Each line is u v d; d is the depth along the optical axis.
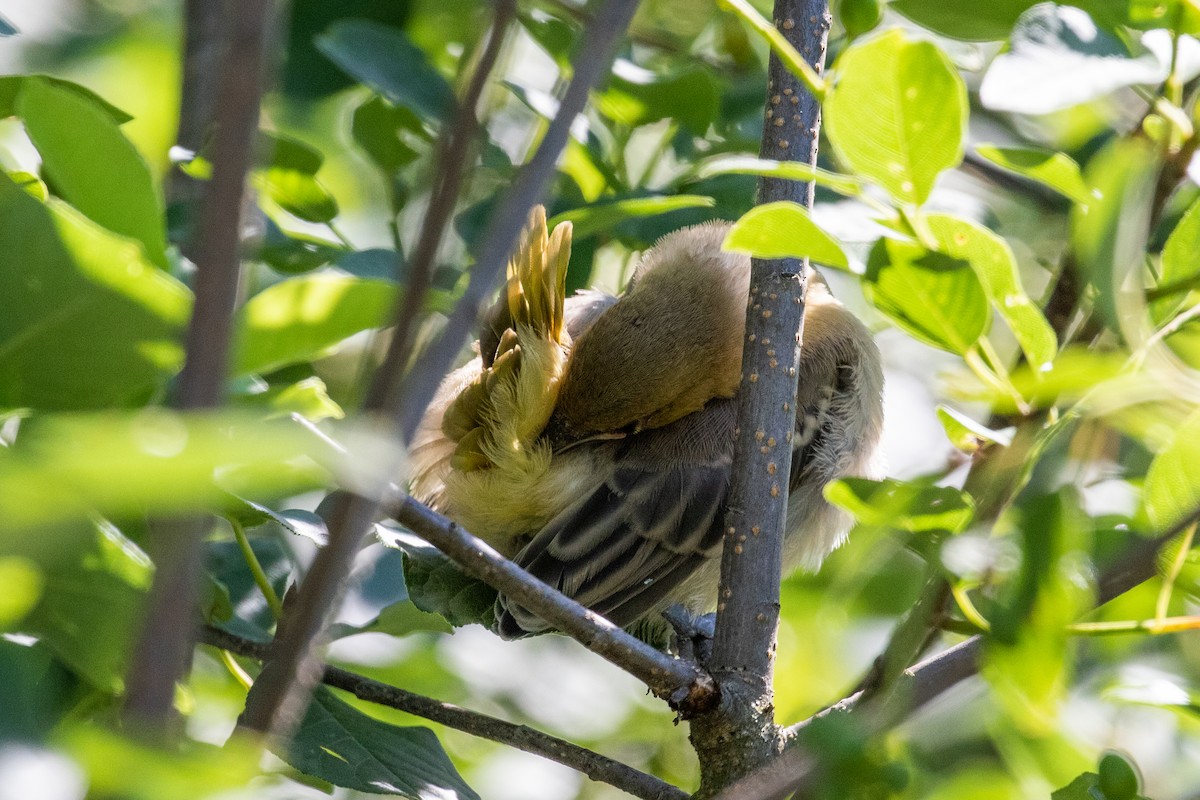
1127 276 4.78
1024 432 5.20
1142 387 4.77
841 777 4.22
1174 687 6.17
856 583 7.14
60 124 4.06
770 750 6.08
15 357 3.67
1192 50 6.48
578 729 10.56
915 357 11.01
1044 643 4.35
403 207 8.50
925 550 5.20
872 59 4.56
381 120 8.59
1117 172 4.76
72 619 4.34
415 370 3.02
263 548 7.53
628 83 8.48
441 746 6.43
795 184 6.51
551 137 3.24
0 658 3.39
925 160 4.76
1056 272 8.53
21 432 3.81
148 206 4.12
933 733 7.34
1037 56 5.49
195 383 2.44
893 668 5.04
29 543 2.21
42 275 3.59
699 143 9.18
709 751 6.09
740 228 4.64
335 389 8.77
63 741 3.22
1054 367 5.10
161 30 11.80
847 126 4.73
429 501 8.98
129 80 11.64
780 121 6.62
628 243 8.62
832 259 4.73
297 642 2.97
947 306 5.08
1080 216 5.38
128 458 2.15
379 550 7.52
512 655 10.67
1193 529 5.07
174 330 3.66
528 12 8.38
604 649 5.80
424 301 2.82
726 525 6.42
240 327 3.79
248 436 2.39
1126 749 7.89
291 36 8.59
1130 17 6.29
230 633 6.10
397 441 2.91
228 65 2.53
